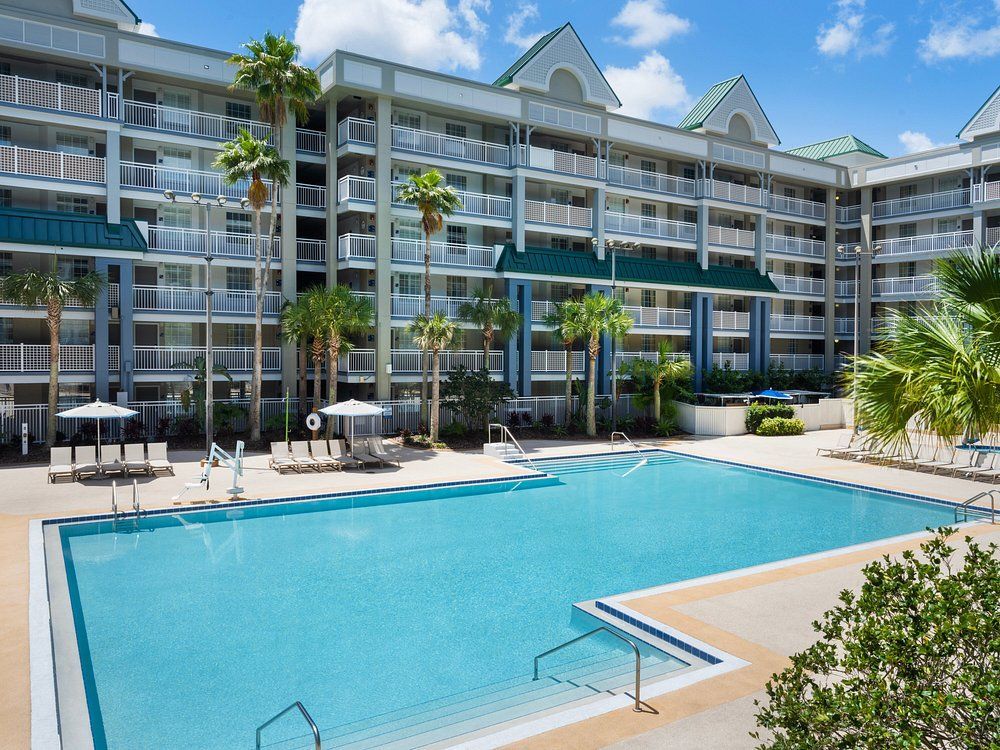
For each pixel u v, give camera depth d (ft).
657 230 142.51
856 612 16.25
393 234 118.52
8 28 89.76
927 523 61.72
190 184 105.60
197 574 46.32
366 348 115.55
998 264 24.47
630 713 26.09
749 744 23.72
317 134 116.26
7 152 90.27
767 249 158.40
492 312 106.11
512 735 24.56
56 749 23.52
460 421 113.50
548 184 134.62
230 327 114.21
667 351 121.19
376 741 25.77
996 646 13.83
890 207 160.45
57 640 34.76
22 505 59.77
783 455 97.40
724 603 38.42
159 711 28.99
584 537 56.80
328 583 44.93
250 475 75.77
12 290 81.20
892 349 27.14
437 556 51.08
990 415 23.95
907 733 13.01
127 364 95.81
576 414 121.90
